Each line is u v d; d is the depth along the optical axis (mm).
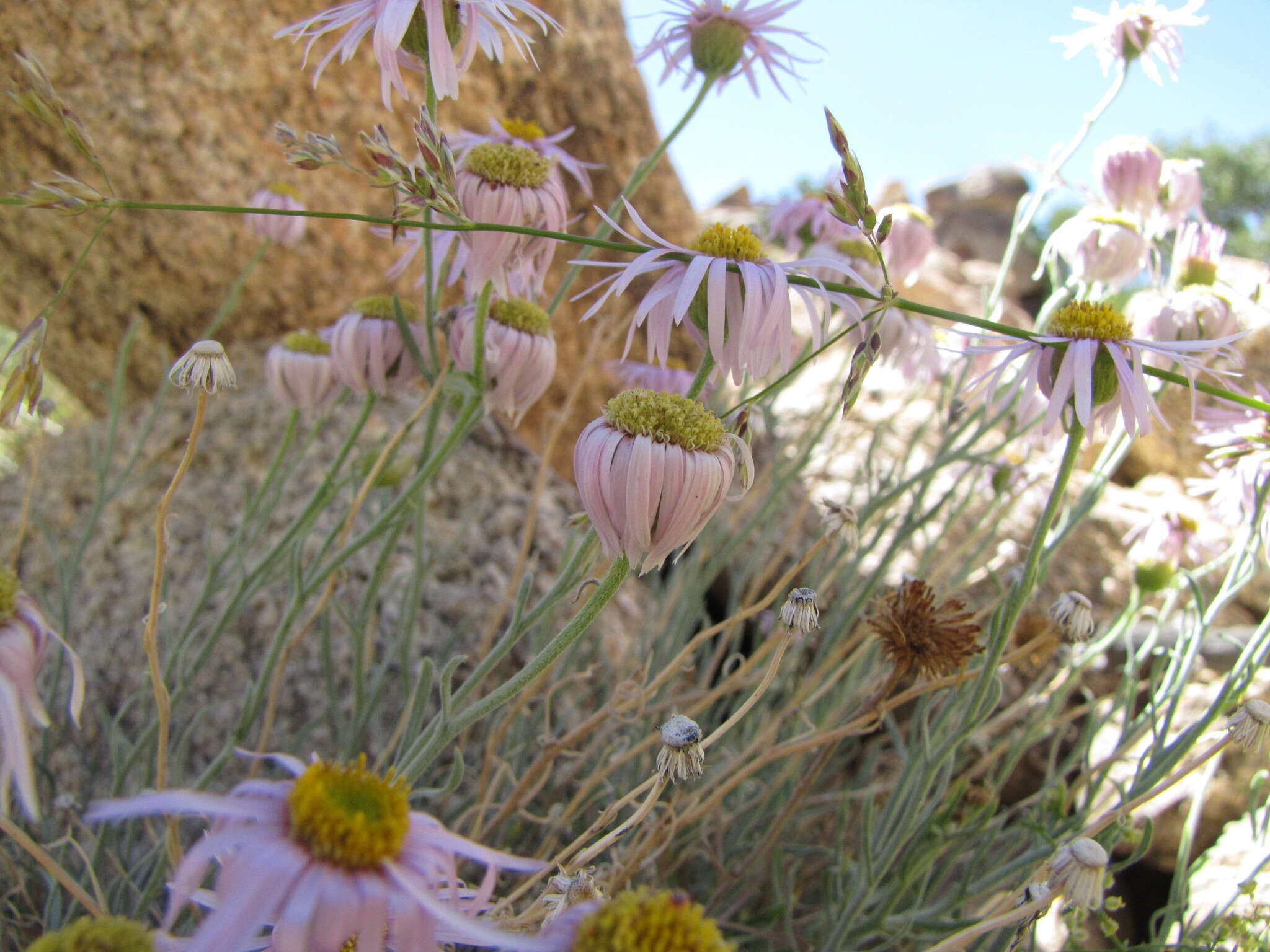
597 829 141
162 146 339
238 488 338
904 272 291
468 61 170
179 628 291
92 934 96
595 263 155
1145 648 244
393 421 366
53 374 405
